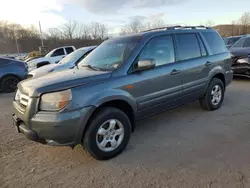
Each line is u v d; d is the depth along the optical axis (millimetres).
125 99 3383
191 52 4605
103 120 3152
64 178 2898
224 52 5418
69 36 42969
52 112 2838
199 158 3191
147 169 3002
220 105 5359
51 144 2957
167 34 4215
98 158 3221
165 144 3682
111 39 4523
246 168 2895
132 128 3717
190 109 5379
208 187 2574
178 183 2676
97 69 3660
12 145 3881
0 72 8930
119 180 2805
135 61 3613
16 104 3305
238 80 8875
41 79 3281
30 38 62938
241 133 3938
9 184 2809
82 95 2957
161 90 3934
